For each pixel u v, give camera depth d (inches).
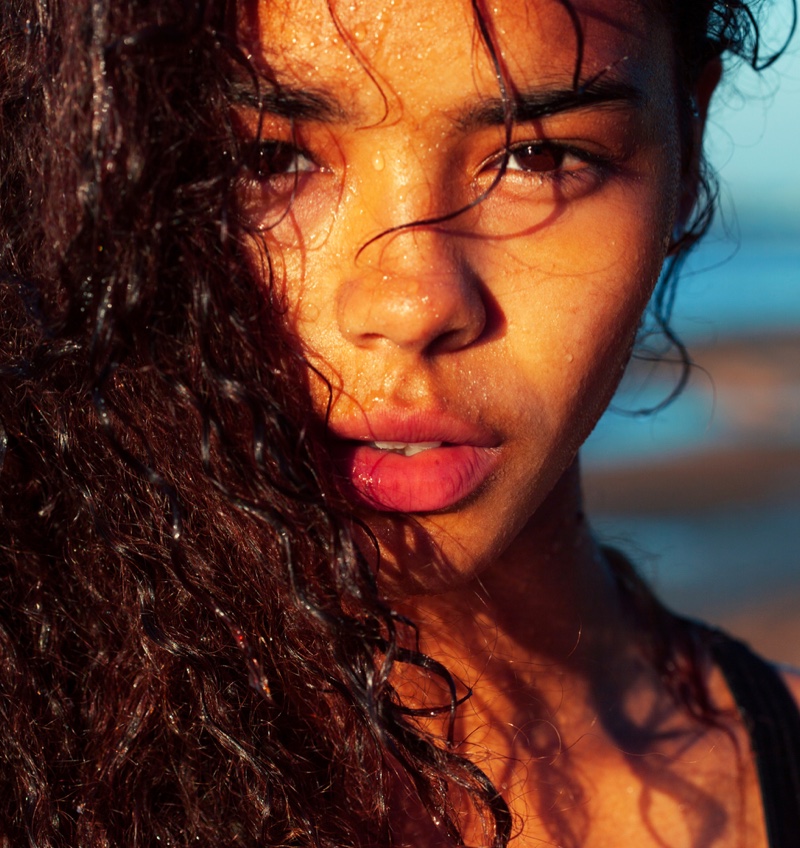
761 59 46.7
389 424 32.1
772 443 251.9
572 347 33.5
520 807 43.0
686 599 162.9
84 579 39.4
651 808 44.9
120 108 30.9
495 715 43.2
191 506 37.0
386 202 30.9
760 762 47.1
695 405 282.7
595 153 33.2
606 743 45.4
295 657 37.8
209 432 34.3
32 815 38.0
